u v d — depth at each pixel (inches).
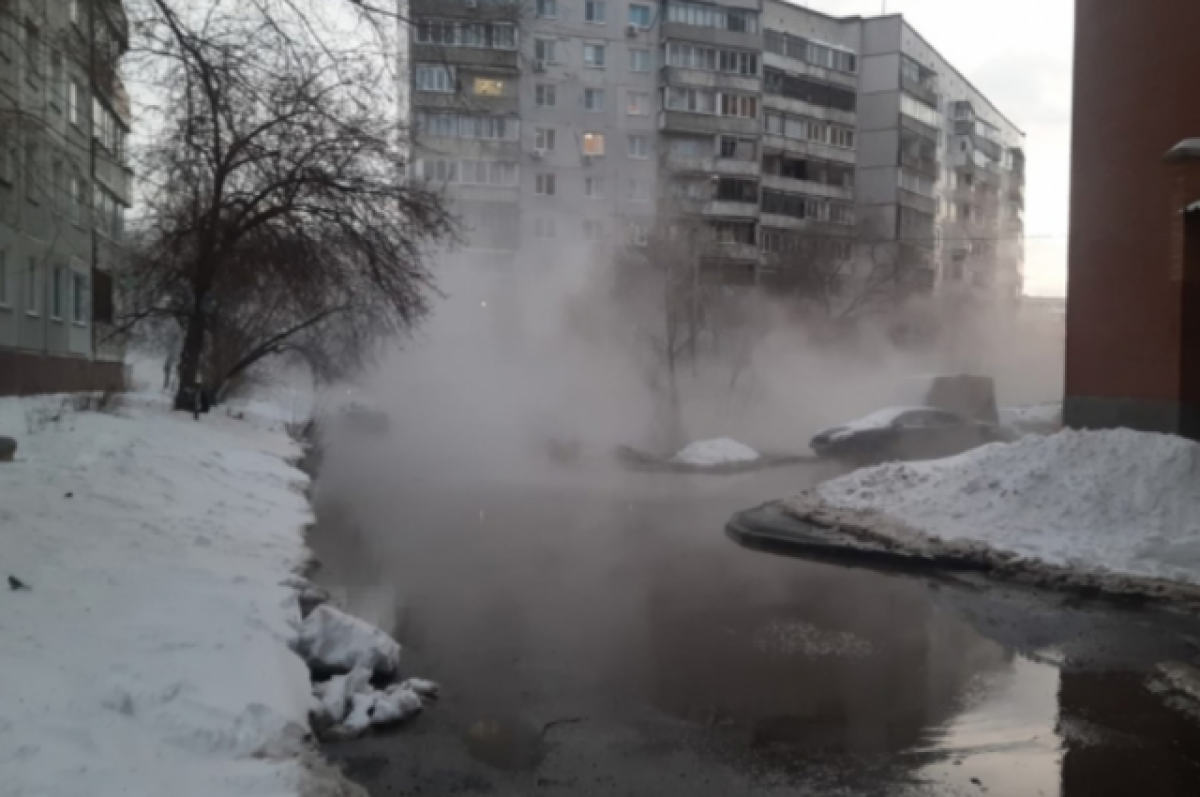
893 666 249.6
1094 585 328.2
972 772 181.5
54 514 303.7
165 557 286.4
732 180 1931.6
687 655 257.6
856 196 2206.0
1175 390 454.3
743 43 1926.7
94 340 1054.4
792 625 289.9
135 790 139.2
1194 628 287.6
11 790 131.6
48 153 601.9
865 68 2196.1
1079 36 521.3
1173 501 378.6
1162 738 198.8
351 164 711.1
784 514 476.1
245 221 751.7
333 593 325.7
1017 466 434.0
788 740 197.6
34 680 169.2
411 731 201.9
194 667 189.6
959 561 368.5
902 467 493.7
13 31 398.3
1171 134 463.5
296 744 171.2
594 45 1854.1
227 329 920.3
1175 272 455.5
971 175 2561.5
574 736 199.6
